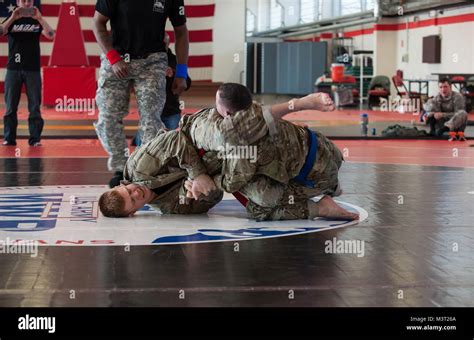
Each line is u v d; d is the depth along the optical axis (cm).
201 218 523
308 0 2927
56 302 321
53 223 500
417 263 393
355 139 1309
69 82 1928
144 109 622
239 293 335
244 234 467
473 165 892
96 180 727
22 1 1085
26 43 1088
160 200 531
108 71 621
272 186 494
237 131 459
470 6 2139
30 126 1113
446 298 330
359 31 2748
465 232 478
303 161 490
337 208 513
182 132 492
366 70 2564
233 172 475
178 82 662
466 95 1997
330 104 450
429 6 2209
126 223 501
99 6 612
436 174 798
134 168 519
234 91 456
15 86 1102
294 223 505
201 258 402
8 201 593
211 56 2734
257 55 2783
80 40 1928
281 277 362
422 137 1335
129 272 371
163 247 428
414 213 549
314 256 407
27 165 853
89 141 1198
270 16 3234
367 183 720
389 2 2322
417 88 2452
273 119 459
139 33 615
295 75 2772
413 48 2483
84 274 366
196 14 2700
